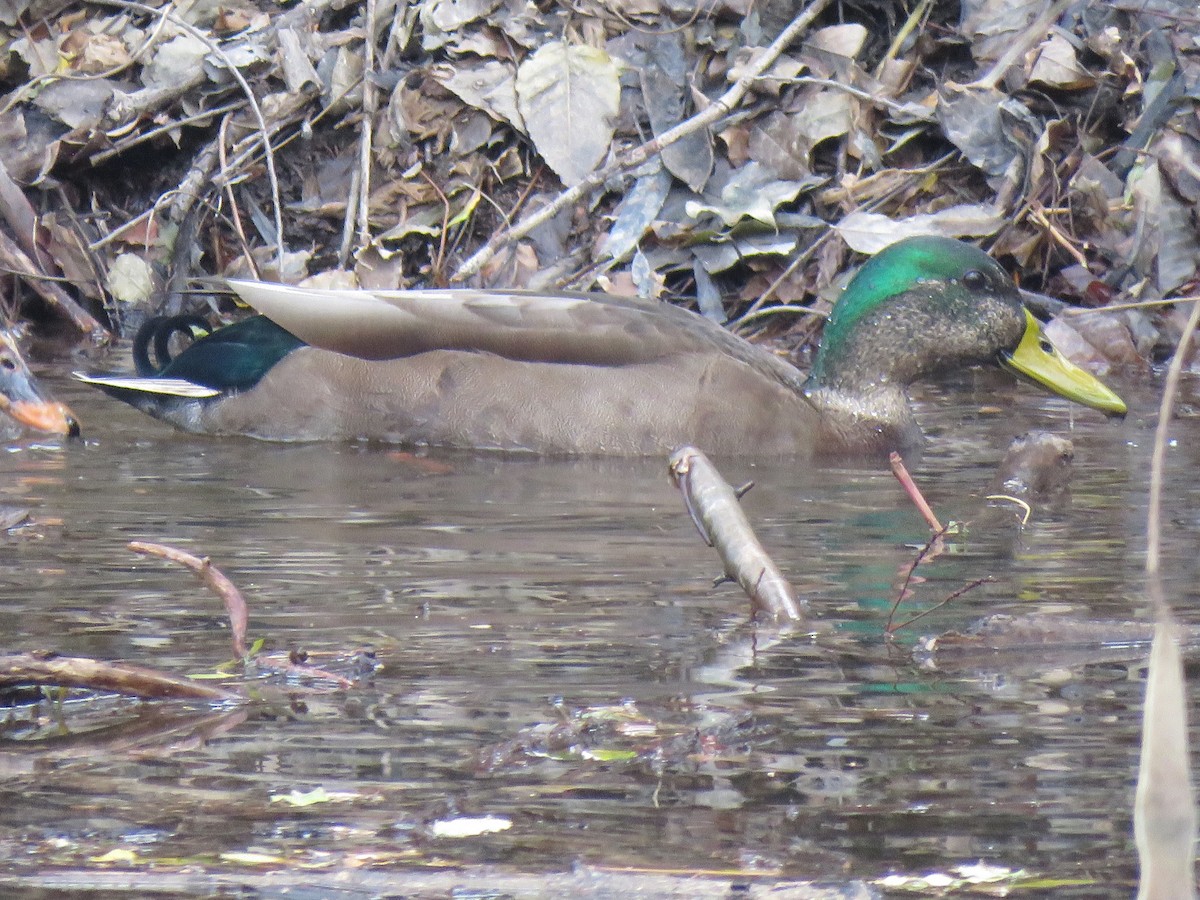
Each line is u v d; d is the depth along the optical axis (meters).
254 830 4.41
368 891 4.07
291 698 5.48
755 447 10.80
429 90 15.95
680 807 4.56
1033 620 6.13
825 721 5.23
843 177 15.29
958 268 11.38
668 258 14.98
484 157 15.80
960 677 5.71
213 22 16.84
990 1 16.00
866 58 16.20
